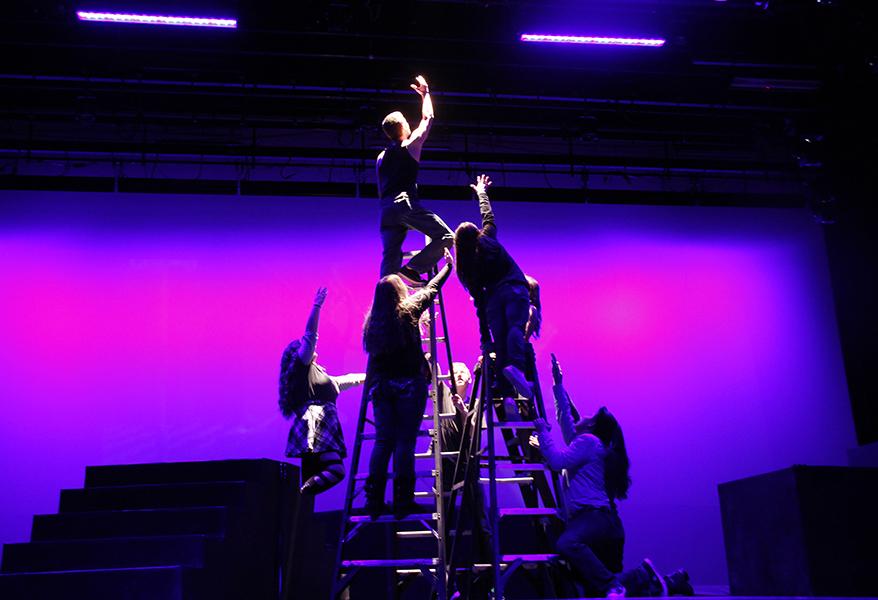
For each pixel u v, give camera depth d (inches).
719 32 315.6
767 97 357.7
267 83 337.7
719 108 362.9
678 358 358.0
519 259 366.3
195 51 315.0
